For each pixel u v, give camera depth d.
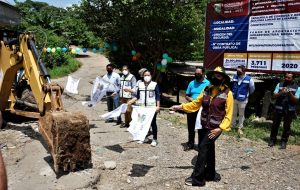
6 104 8.55
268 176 6.18
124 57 16.08
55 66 22.75
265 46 9.84
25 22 27.11
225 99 5.30
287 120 7.94
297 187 5.72
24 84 9.28
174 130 9.30
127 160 6.65
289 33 9.29
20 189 5.07
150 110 6.32
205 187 5.55
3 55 7.80
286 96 7.87
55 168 5.45
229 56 10.76
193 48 15.30
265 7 9.73
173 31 14.52
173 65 19.91
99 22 15.13
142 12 14.10
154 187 5.47
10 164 6.11
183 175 6.02
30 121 9.23
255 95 13.30
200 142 5.69
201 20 15.35
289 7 9.20
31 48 6.74
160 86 16.08
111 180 5.67
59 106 5.95
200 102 5.70
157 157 6.92
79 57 30.45
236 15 10.45
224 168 6.51
